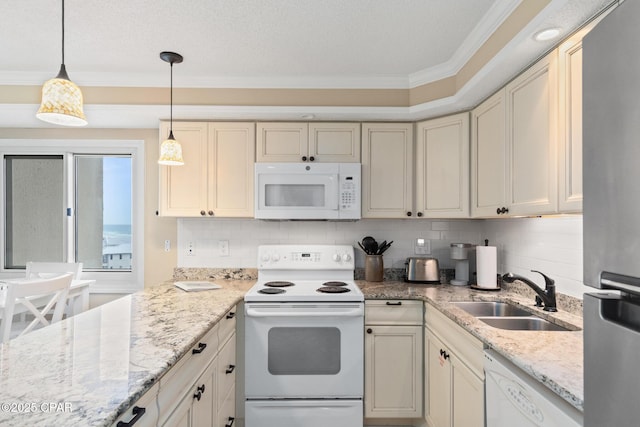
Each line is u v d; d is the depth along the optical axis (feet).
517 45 4.71
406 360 7.28
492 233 8.45
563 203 4.41
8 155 9.34
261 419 6.99
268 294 7.14
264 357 7.02
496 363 4.21
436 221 9.14
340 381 7.09
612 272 1.94
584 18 4.08
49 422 2.43
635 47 1.76
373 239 8.86
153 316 5.35
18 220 9.37
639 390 1.72
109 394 2.84
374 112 7.84
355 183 8.00
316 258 8.75
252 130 8.14
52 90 4.46
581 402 2.77
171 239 9.22
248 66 7.40
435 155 7.90
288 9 5.43
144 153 9.23
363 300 7.16
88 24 5.80
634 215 1.78
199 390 4.69
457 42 6.41
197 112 7.86
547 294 5.65
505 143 5.96
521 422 3.68
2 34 6.10
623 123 1.85
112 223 9.46
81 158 9.50
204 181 8.09
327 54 6.88
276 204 8.00
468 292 7.38
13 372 3.26
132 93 7.84
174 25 5.85
